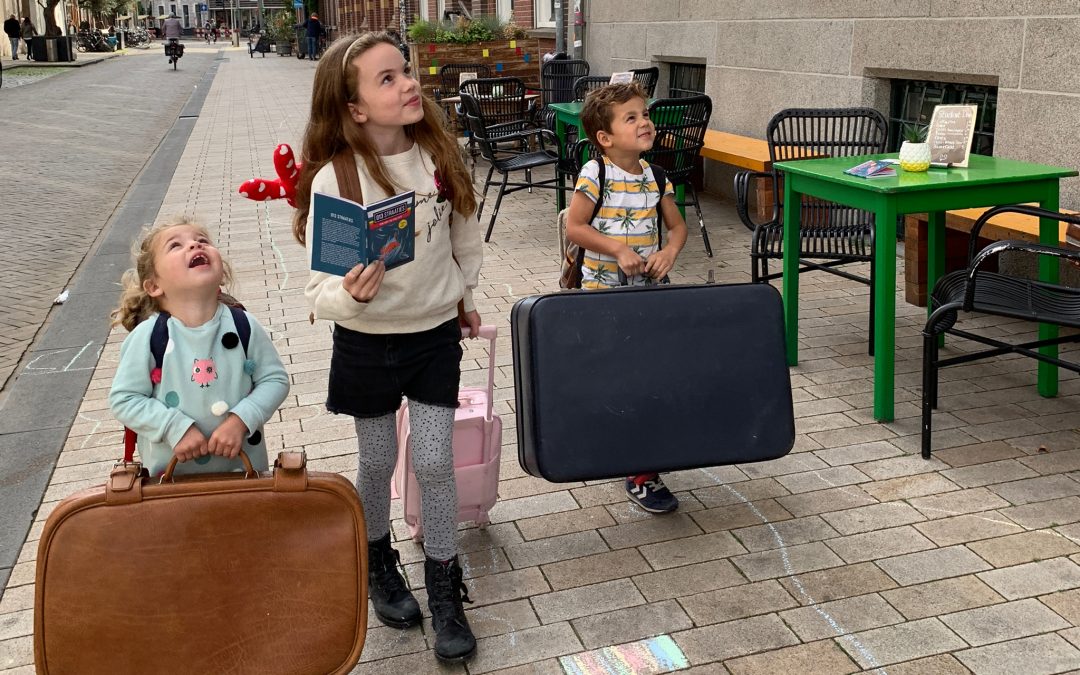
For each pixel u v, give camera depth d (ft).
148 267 7.38
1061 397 13.65
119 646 6.63
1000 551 9.89
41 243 27.48
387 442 8.87
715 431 9.78
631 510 11.01
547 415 9.45
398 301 8.14
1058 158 17.47
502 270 21.50
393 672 8.42
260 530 6.81
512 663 8.50
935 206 12.89
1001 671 8.14
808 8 24.12
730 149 24.72
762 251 16.07
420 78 39.81
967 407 13.42
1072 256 10.76
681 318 9.76
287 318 18.35
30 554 10.46
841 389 14.21
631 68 35.17
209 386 7.29
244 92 81.51
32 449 13.12
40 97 77.92
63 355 16.94
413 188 8.04
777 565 9.82
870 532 10.36
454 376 8.68
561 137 25.77
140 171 40.52
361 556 6.97
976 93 19.97
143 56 171.63
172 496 6.72
